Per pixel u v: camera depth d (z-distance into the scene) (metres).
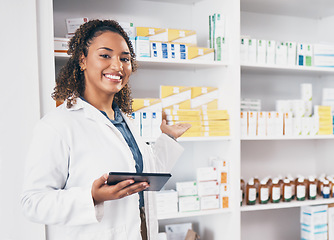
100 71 1.29
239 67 2.40
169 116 2.31
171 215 2.32
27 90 1.86
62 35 2.44
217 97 2.56
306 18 3.18
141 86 2.66
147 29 2.33
